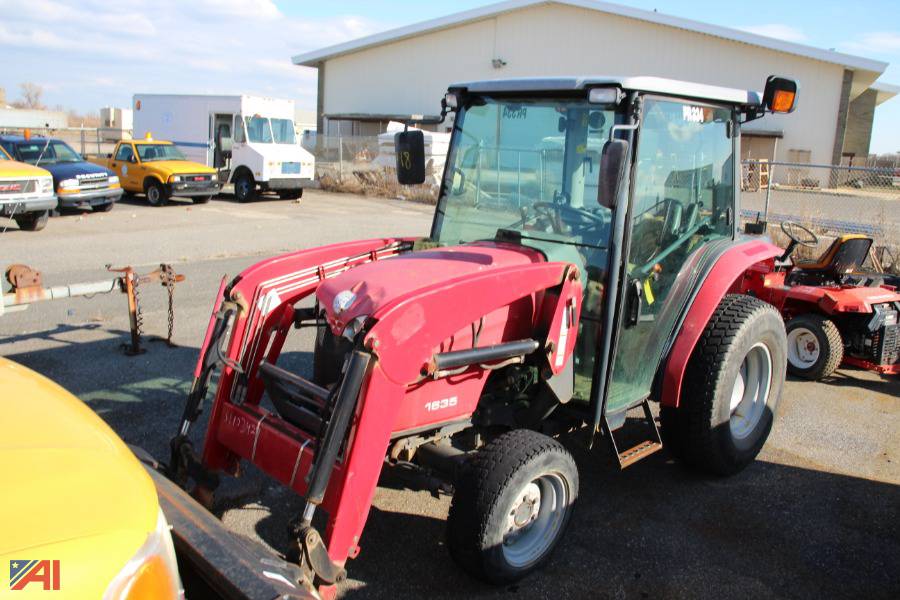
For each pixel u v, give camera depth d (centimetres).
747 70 3075
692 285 454
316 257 407
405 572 368
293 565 256
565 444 524
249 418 352
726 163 493
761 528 425
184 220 1642
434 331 317
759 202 1881
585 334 398
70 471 196
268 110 2162
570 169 400
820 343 680
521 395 402
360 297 335
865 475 498
